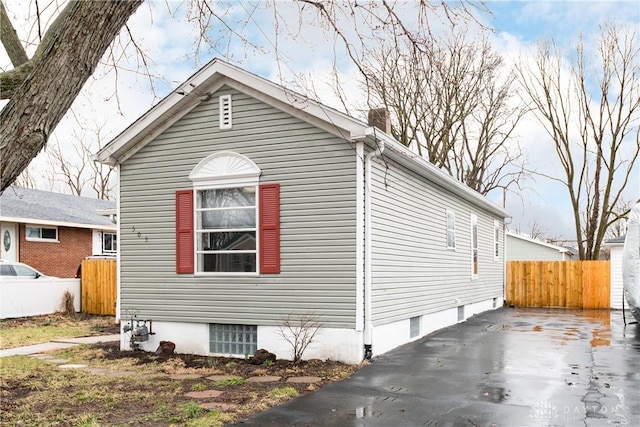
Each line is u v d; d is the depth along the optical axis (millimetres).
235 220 9891
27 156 3025
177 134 10367
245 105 9797
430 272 12578
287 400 6586
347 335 8891
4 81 3080
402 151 9719
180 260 10195
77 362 9375
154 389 7270
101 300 17109
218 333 9922
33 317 16156
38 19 4512
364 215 9047
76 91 3182
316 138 9242
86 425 5605
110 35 3273
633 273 13273
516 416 5836
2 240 19797
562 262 19797
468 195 15273
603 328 13242
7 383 7668
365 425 5590
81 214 23828
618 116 25328
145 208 10586
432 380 7590
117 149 10547
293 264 9312
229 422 5719
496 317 16094
